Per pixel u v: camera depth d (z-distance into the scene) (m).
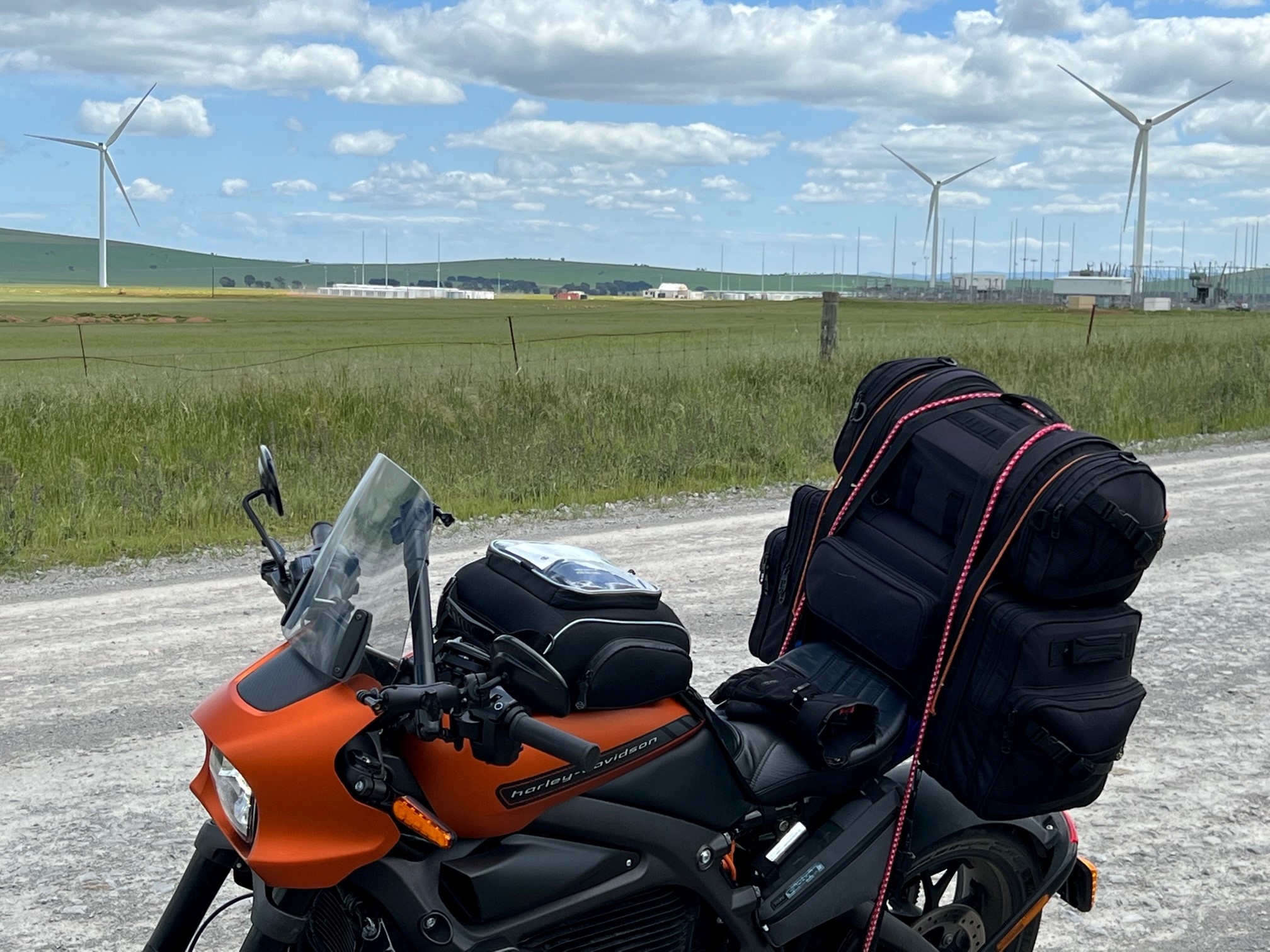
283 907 2.57
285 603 2.95
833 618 3.24
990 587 2.97
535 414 13.48
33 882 4.03
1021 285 152.00
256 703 2.51
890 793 3.14
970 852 3.28
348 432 12.63
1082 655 2.87
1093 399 15.75
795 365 17.23
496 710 2.28
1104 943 3.81
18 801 4.62
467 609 2.75
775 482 11.80
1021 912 3.34
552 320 81.31
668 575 8.00
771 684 3.13
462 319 85.81
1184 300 115.75
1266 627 6.89
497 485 11.19
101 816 4.51
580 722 2.64
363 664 2.59
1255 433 14.75
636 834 2.72
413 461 11.77
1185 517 9.90
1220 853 4.37
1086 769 2.86
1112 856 4.34
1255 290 124.31
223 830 2.57
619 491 11.15
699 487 11.49
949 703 2.98
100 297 171.12
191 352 40.94
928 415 3.21
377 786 2.41
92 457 11.95
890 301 138.50
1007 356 18.75
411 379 15.20
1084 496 2.80
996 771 2.90
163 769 4.93
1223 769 5.05
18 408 13.14
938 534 3.12
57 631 6.88
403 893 2.52
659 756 2.75
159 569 8.58
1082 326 37.31
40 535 9.32
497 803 2.57
